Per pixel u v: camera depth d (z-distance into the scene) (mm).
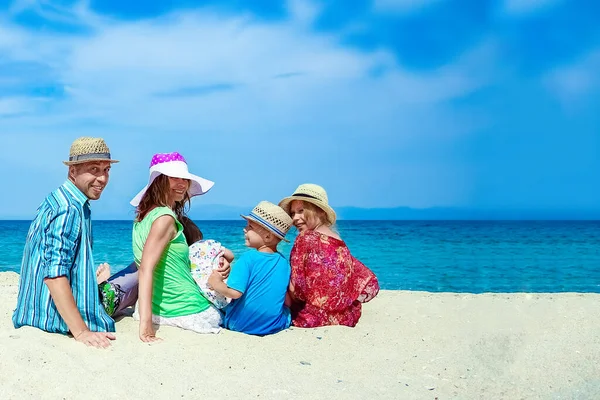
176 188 4473
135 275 4621
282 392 3340
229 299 4676
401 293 6738
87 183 4172
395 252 22984
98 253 18797
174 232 4305
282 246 4887
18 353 3547
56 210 4008
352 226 74562
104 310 4320
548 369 3766
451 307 5648
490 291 11977
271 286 4488
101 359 3635
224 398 3227
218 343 4121
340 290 4742
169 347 3945
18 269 14859
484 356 4051
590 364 3842
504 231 51469
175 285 4391
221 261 4582
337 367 3807
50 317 4062
